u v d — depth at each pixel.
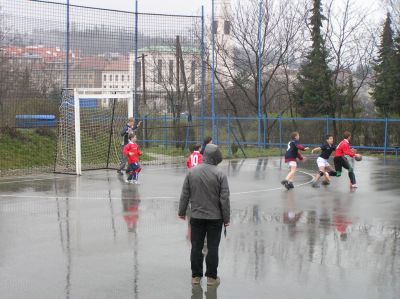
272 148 29.84
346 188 15.75
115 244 8.98
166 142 28.03
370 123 30.42
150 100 29.25
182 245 8.93
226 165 22.28
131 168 16.41
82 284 6.94
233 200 13.48
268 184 16.58
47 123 21.53
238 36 35.66
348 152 15.81
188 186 7.06
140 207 12.38
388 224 10.64
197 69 29.98
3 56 20.53
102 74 23.34
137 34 24.55
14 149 20.67
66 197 13.76
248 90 38.12
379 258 8.16
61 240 9.25
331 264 7.85
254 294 6.61
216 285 6.92
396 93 34.09
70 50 22.33
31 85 21.27
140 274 7.36
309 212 11.90
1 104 20.62
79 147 18.52
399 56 33.97
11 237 9.45
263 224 10.61
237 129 31.42
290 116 38.66
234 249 8.67
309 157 26.92
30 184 16.09
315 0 36.25
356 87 40.31
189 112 27.81
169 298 6.46
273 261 8.00
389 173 19.86
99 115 22.45
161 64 31.22
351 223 10.73
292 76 45.44
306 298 6.46
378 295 6.57
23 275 7.29
